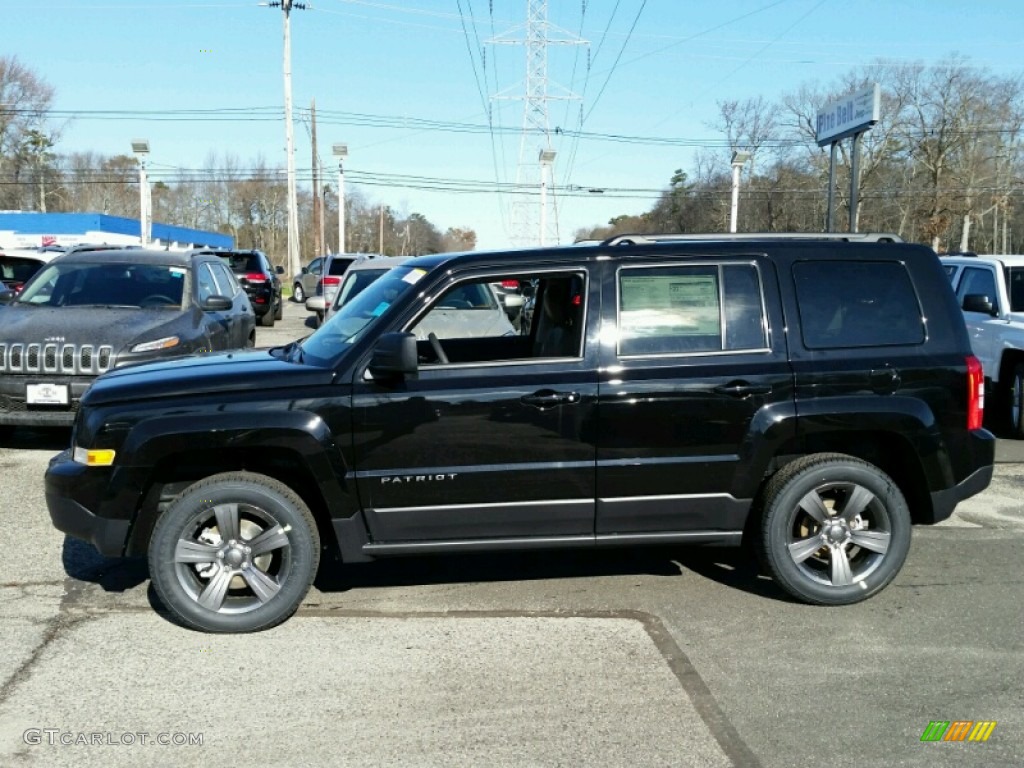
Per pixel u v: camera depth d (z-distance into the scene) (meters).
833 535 4.96
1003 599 5.14
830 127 21.86
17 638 4.57
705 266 4.87
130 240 45.28
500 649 4.47
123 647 4.48
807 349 4.86
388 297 5.05
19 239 42.00
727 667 4.28
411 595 5.19
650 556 5.87
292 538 4.64
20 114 64.69
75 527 4.68
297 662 4.32
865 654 4.42
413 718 3.80
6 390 7.85
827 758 3.50
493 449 4.67
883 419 4.84
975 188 50.31
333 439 4.58
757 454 4.79
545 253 4.83
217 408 4.56
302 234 86.81
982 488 5.08
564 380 4.69
